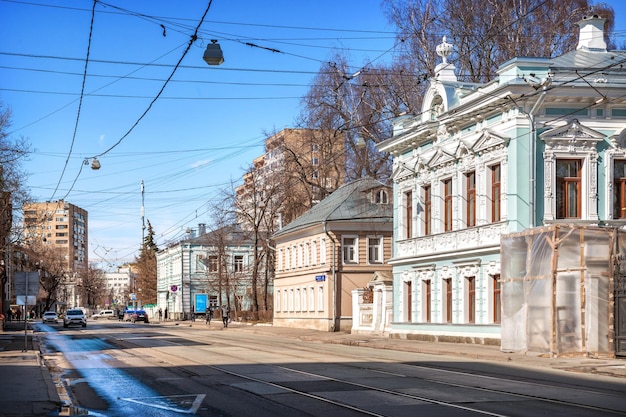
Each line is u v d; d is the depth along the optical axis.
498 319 35.12
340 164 67.12
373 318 48.97
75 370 24.08
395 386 18.22
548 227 28.66
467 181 38.56
